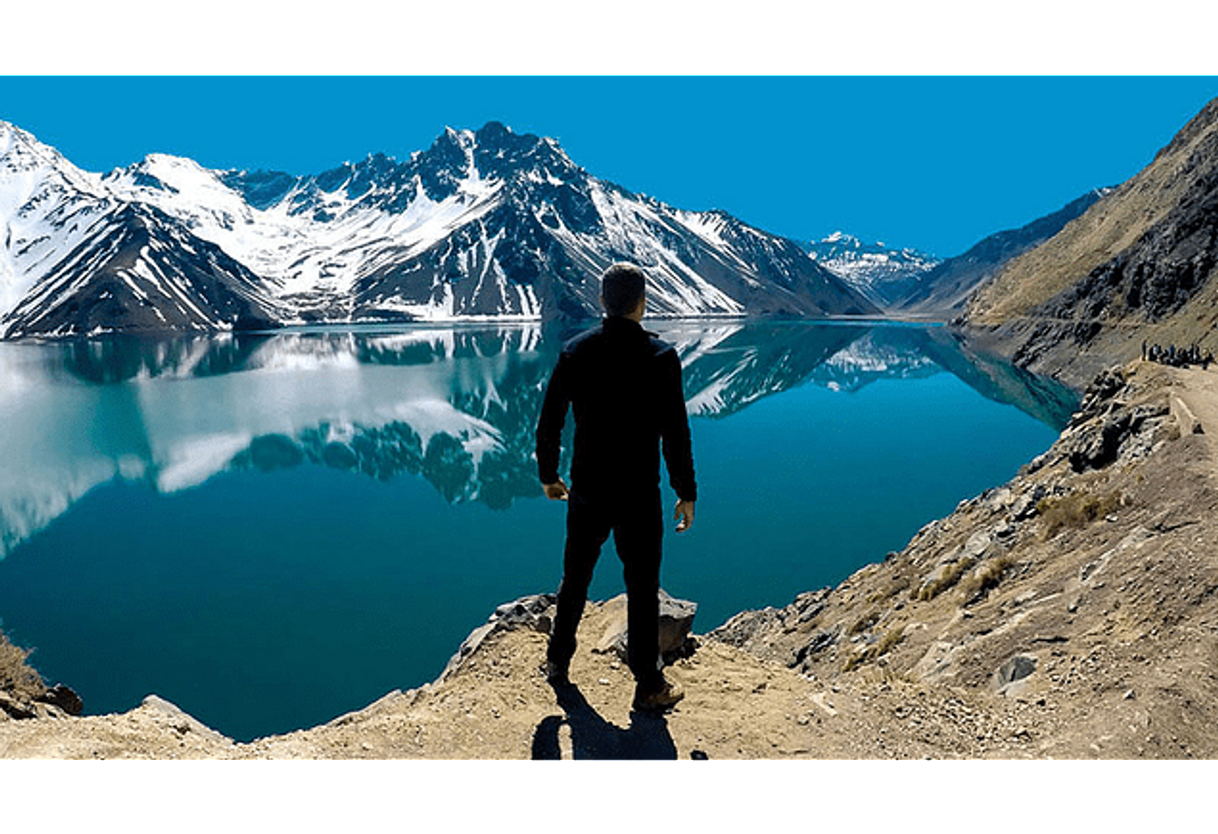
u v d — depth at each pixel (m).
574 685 5.79
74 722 4.39
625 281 4.77
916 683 6.82
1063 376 107.25
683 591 35.75
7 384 147.62
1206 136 146.62
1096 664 7.57
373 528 54.31
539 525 54.94
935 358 173.62
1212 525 11.15
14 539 51.78
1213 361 35.38
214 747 4.48
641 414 4.88
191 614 36.56
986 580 16.41
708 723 5.45
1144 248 108.44
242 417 108.88
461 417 112.62
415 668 30.25
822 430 84.75
